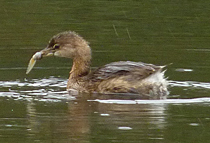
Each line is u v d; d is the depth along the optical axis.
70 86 14.65
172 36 19.34
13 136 11.10
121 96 13.77
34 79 15.42
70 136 11.07
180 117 12.05
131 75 14.06
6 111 12.48
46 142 10.73
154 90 13.80
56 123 11.71
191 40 18.86
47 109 12.62
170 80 15.09
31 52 17.70
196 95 13.69
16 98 13.53
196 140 10.86
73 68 15.24
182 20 20.98
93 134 11.15
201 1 23.31
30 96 13.71
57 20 21.00
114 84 14.04
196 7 22.50
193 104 12.96
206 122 11.77
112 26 20.33
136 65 14.20
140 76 13.98
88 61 15.27
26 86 14.68
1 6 22.66
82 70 15.16
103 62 16.72
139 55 17.38
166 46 18.31
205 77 15.32
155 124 11.68
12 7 22.56
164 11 22.00
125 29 20.03
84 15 21.53
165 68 16.19
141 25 20.52
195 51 17.75
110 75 14.26
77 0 23.56
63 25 20.42
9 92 14.06
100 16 21.53
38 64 17.16
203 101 13.18
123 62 14.59
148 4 22.98
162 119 11.95
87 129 11.38
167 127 11.52
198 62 16.72
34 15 21.55
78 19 21.11
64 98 13.60
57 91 14.33
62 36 15.44
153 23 20.64
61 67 16.84
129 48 18.12
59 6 22.80
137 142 10.79
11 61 16.95
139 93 13.87
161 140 10.87
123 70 14.17
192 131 11.33
